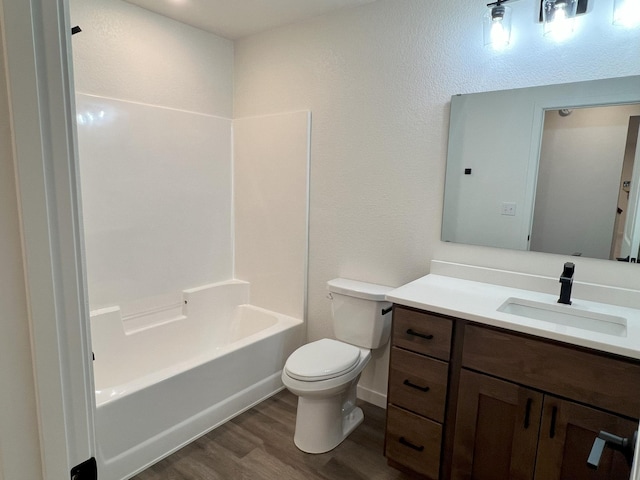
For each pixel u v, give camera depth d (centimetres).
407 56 220
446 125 211
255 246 304
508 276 197
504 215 199
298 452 207
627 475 129
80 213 56
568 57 175
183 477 188
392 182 234
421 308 170
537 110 185
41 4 48
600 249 176
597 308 167
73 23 217
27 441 52
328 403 207
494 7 180
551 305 172
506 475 155
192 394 212
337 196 258
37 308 50
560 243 185
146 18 248
